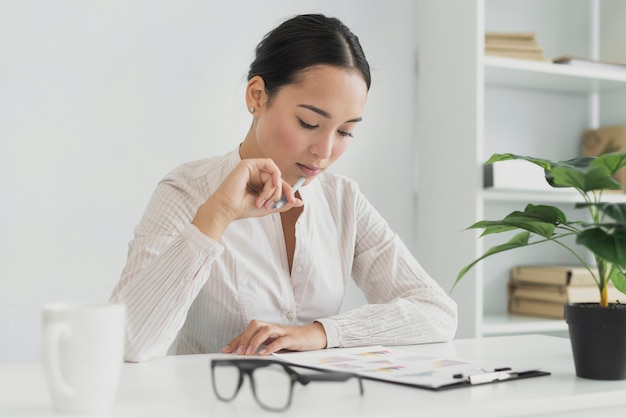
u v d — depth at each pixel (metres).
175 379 1.12
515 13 3.22
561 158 3.31
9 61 2.38
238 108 2.69
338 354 1.32
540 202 3.21
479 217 2.70
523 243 1.31
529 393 1.03
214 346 1.68
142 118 2.55
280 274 1.68
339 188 1.82
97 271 2.49
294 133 1.50
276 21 2.74
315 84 1.47
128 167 2.53
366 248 1.82
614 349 1.13
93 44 2.48
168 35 2.58
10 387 1.05
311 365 1.21
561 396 1.02
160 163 2.57
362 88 1.51
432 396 1.00
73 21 2.45
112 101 2.51
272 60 1.53
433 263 2.88
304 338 1.42
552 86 3.18
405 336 1.54
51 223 2.43
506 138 3.20
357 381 1.08
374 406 0.93
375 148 2.91
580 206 1.17
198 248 1.35
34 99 2.41
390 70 2.94
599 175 1.12
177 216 1.60
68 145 2.45
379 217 1.86
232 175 1.36
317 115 1.48
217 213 1.36
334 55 1.48
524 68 2.79
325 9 2.82
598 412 1.06
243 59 2.69
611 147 3.19
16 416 0.89
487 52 2.79
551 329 2.85
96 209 2.49
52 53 2.43
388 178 2.93
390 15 2.94
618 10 3.29
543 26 3.29
